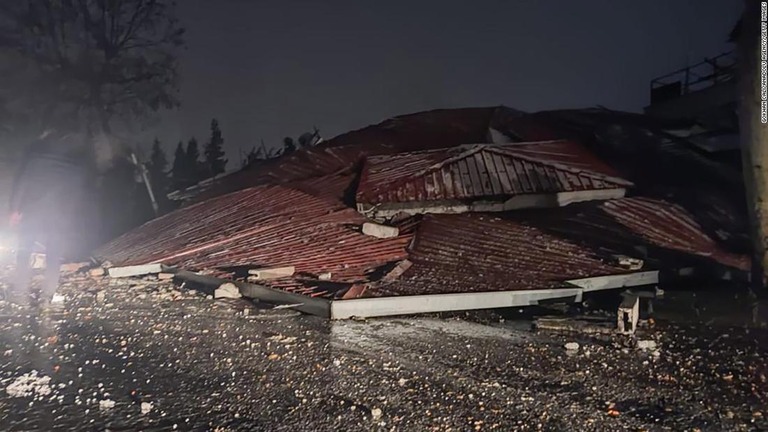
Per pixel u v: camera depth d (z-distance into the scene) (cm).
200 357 643
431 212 1229
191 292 1000
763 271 872
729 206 1262
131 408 507
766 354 626
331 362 619
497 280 877
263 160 1858
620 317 707
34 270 1277
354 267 982
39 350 679
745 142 876
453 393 529
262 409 501
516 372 582
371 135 1766
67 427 471
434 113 1842
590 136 1559
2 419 486
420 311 816
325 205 1335
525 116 1736
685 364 599
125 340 713
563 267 927
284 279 947
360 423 470
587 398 515
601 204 1202
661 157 1474
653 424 462
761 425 459
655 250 1018
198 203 1608
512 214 1200
